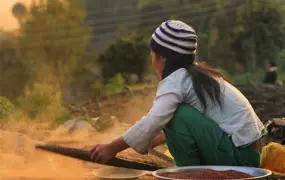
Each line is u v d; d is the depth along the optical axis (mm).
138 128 4344
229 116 4453
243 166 4379
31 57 22656
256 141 4520
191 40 4461
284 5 30812
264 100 16172
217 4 31391
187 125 4379
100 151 4441
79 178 5000
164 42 4461
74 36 24469
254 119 4504
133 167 4574
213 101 4422
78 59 24188
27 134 7121
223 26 31125
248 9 30750
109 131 8008
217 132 4395
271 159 4859
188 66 4488
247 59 30828
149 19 32625
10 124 7648
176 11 32469
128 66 26625
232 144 4418
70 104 11984
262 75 29688
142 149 4398
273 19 30609
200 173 4051
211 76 4453
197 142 4418
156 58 4539
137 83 24469
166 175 4082
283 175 4746
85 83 22938
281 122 6336
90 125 7988
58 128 7664
